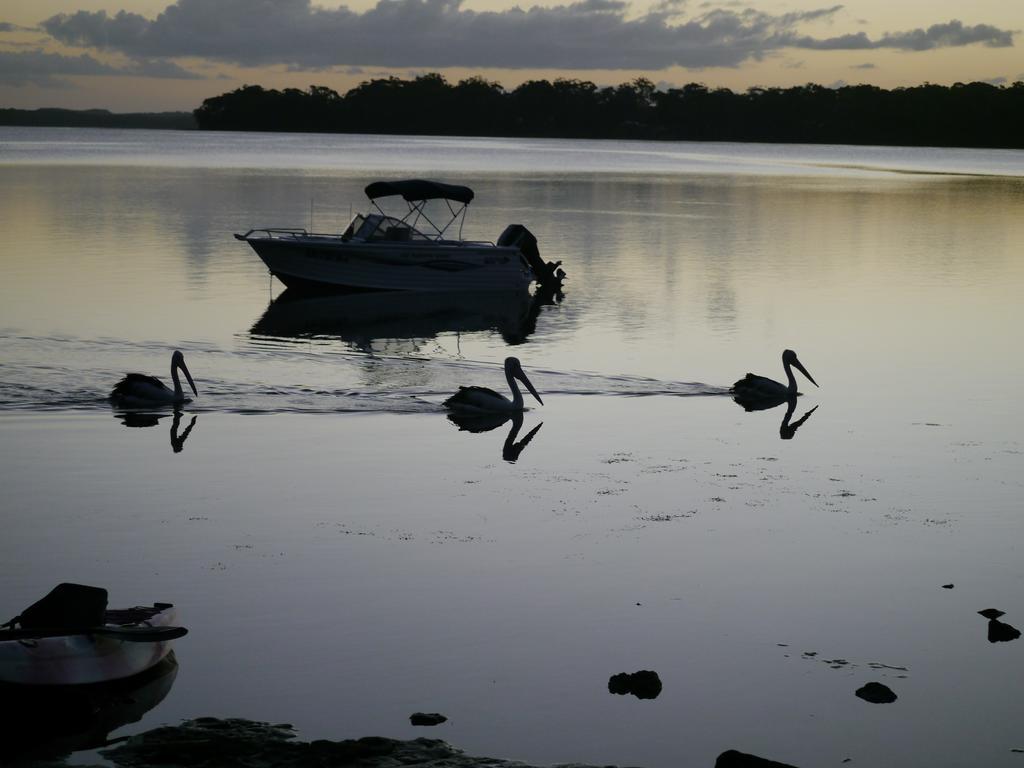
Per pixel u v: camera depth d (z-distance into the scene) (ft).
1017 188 328.70
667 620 41.73
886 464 62.75
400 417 72.84
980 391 81.15
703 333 104.01
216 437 66.74
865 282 136.26
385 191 129.90
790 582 45.60
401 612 41.91
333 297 123.44
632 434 69.31
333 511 53.52
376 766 30.42
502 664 37.86
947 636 40.70
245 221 189.88
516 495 56.59
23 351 87.97
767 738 33.42
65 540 48.73
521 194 284.41
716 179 373.61
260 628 40.24
